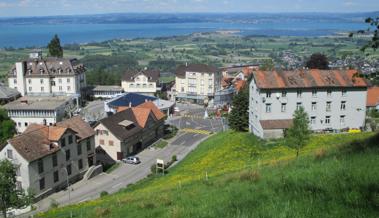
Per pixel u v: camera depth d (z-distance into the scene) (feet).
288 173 76.02
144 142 311.27
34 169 197.57
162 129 348.18
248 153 228.63
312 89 260.62
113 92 521.65
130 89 528.63
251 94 277.03
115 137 271.69
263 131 252.01
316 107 263.90
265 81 258.16
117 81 574.15
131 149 289.74
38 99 424.87
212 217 57.00
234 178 91.30
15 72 470.39
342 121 269.64
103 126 274.36
